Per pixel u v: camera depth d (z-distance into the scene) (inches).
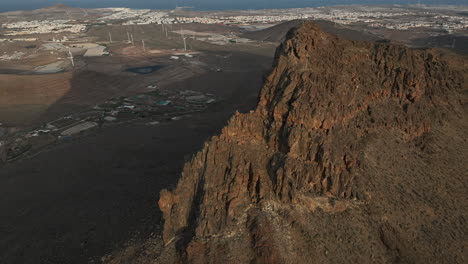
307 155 1676.9
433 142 1913.1
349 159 1673.2
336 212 1599.4
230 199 1619.1
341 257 1483.8
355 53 1958.7
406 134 1910.7
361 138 1802.4
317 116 1676.9
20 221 2532.0
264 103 1818.4
